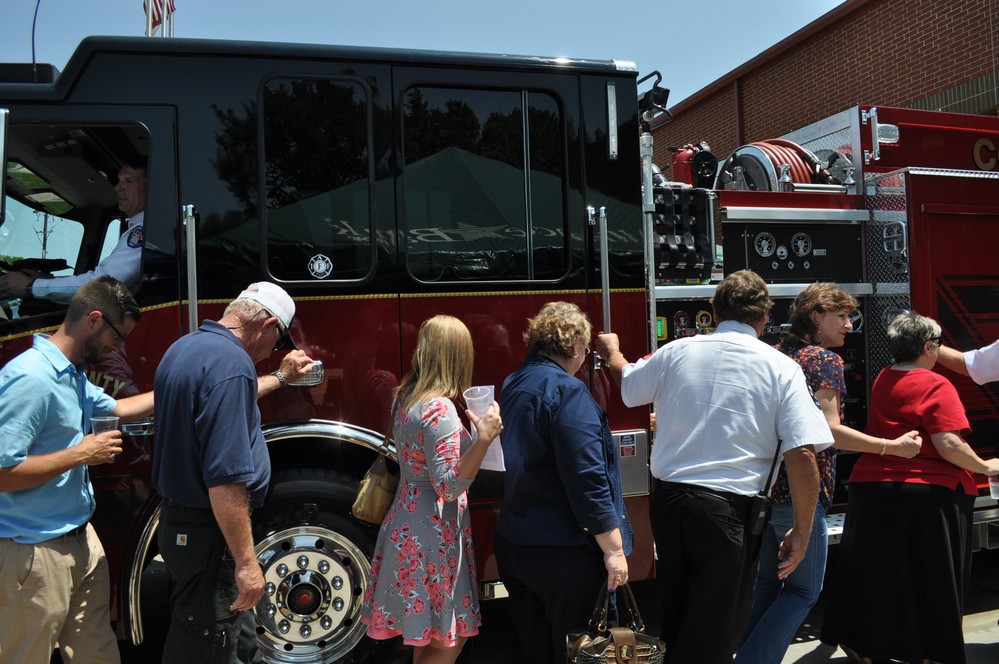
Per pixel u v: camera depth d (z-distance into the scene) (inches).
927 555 132.9
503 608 183.5
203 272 127.3
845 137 194.5
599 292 145.4
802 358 130.7
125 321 107.0
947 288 181.3
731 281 116.3
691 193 168.1
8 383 97.7
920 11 359.6
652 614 173.5
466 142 140.3
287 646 130.7
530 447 103.2
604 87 147.1
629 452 145.1
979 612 175.2
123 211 130.1
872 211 186.9
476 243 139.7
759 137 467.2
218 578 101.7
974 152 202.4
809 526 108.0
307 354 130.9
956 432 132.3
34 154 127.0
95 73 125.1
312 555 131.6
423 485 109.3
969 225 184.4
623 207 146.9
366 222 134.7
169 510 101.7
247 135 130.0
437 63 138.6
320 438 131.6
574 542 101.1
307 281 131.5
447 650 111.0
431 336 111.1
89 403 110.3
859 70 393.7
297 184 132.0
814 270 183.8
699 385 110.2
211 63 129.2
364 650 133.3
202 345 101.0
